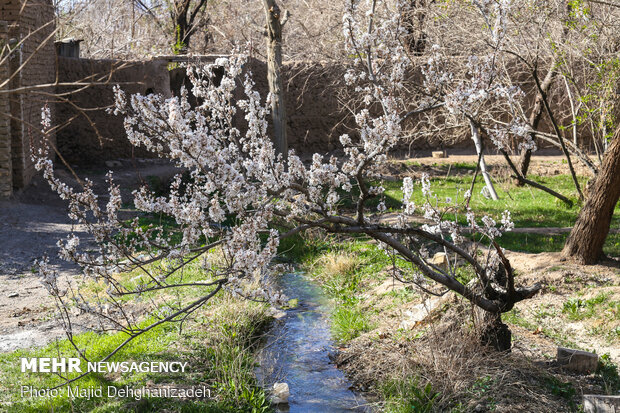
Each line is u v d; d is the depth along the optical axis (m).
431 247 11.81
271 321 9.24
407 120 21.78
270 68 21.61
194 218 5.31
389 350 7.58
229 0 33.50
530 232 13.25
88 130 21.89
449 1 14.27
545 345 7.85
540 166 22.16
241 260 5.07
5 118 15.62
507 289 6.85
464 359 6.86
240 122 24.36
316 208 5.76
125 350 7.39
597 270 9.62
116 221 5.66
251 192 5.23
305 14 29.34
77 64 21.38
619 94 14.75
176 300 9.12
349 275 11.24
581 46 14.24
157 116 5.12
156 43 30.12
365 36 6.36
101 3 30.56
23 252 12.20
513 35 13.84
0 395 6.16
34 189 17.16
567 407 6.23
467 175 21.09
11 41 15.21
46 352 7.37
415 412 6.28
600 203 9.76
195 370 7.05
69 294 9.83
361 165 5.48
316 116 26.20
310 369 7.62
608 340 7.86
